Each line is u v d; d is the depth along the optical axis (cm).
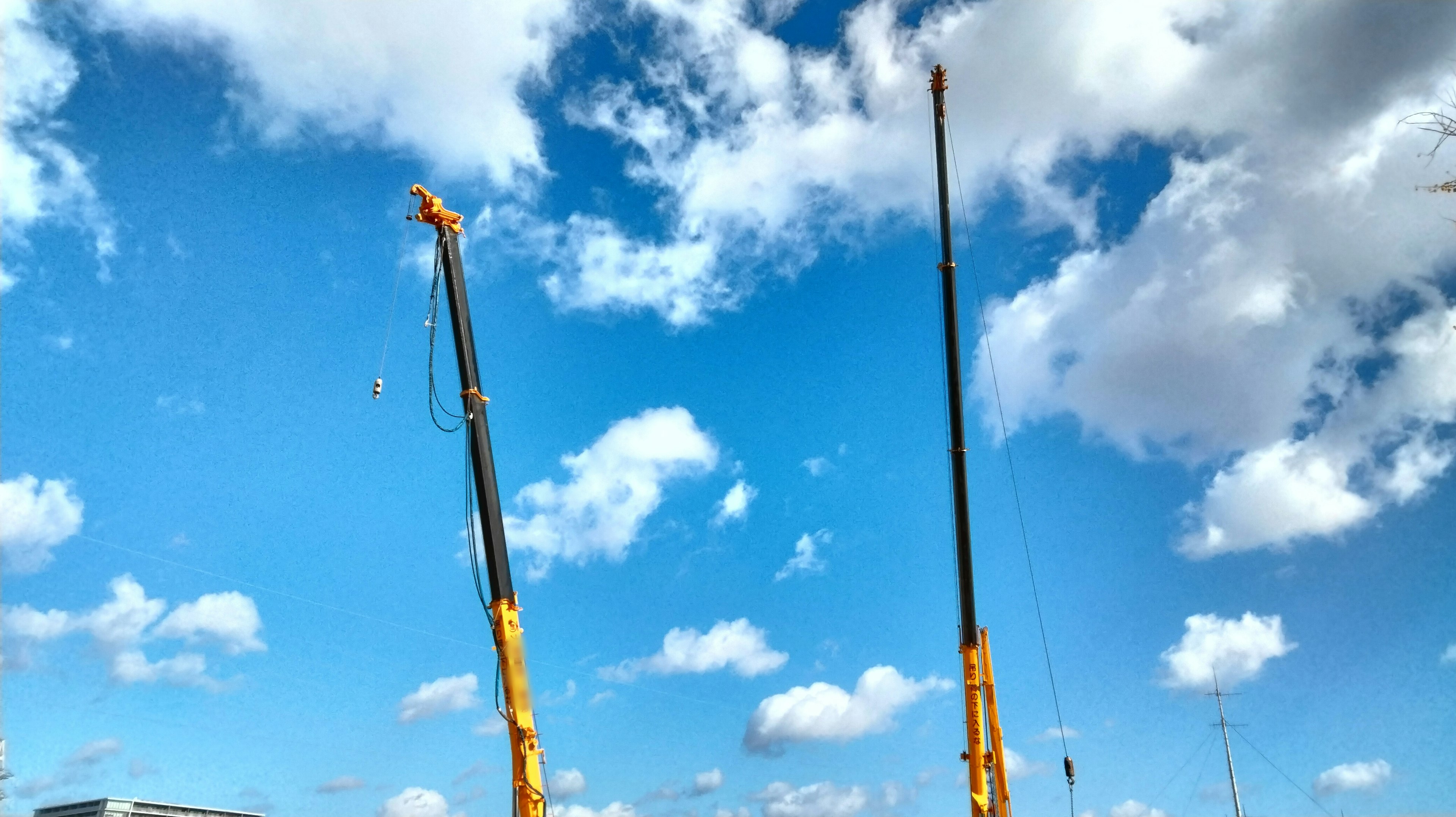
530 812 3372
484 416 3831
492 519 3675
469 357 3859
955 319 4647
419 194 4016
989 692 4381
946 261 4697
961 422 4569
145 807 7881
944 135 4866
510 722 3469
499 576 3612
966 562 4453
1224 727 7988
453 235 4031
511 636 3578
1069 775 4372
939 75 4950
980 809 4194
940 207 4788
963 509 4488
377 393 3825
